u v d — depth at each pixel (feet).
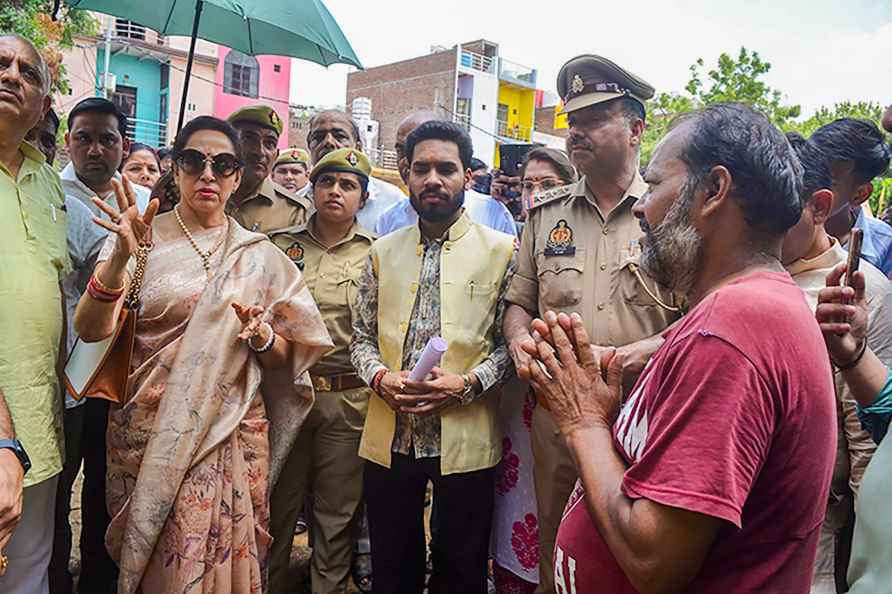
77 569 11.50
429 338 9.12
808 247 7.16
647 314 8.41
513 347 8.69
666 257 4.52
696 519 3.70
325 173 10.87
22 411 7.25
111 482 8.34
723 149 4.25
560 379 4.90
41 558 7.89
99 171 12.01
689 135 4.45
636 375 7.89
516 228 14.87
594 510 4.36
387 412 9.18
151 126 65.10
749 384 3.75
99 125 11.86
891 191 21.53
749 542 4.00
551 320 5.01
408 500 9.25
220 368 8.09
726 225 4.35
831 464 4.12
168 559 7.75
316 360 8.96
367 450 9.27
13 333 7.22
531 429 9.09
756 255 4.36
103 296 7.40
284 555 10.57
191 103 65.67
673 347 4.12
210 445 7.91
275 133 12.42
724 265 4.42
